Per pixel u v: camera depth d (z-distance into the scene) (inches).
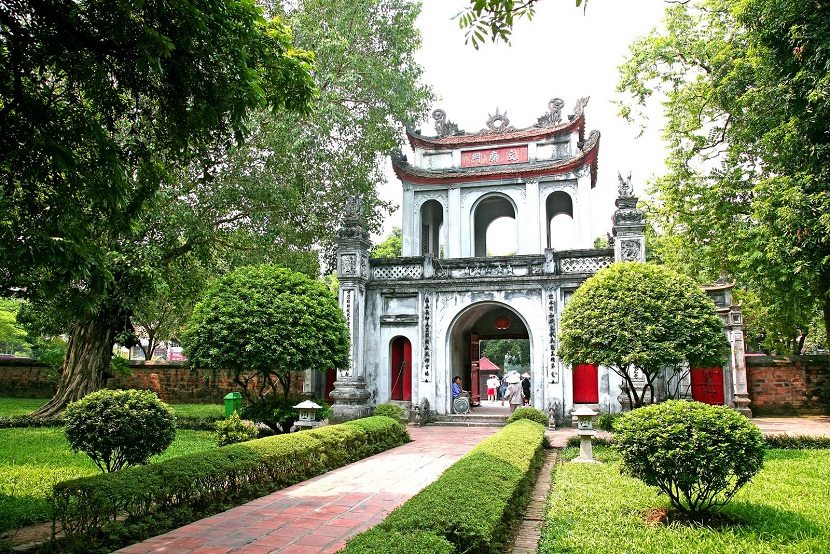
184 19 250.4
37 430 626.8
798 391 840.9
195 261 858.1
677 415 286.2
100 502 248.8
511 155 1001.5
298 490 366.6
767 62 601.0
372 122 875.4
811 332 1102.4
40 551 237.9
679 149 843.4
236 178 754.8
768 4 567.5
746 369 853.8
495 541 225.3
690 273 952.3
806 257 557.9
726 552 230.7
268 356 545.0
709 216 802.8
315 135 777.6
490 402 1376.7
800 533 254.2
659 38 839.7
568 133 978.1
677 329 518.0
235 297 569.9
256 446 371.2
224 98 279.4
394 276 828.6
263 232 776.9
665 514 290.7
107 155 275.3
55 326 758.5
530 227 957.2
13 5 246.1
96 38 259.1
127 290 689.0
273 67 298.7
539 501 334.0
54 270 280.4
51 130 266.2
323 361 583.5
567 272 762.2
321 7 838.5
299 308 572.1
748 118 661.9
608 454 483.8
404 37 878.4
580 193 945.5
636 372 698.8
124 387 998.4
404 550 175.8
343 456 461.1
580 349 544.7
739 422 282.5
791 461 436.1
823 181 554.3
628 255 709.9
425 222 1088.8
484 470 295.7
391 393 805.9
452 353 819.4
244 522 290.2
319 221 851.4
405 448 555.5
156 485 277.1
